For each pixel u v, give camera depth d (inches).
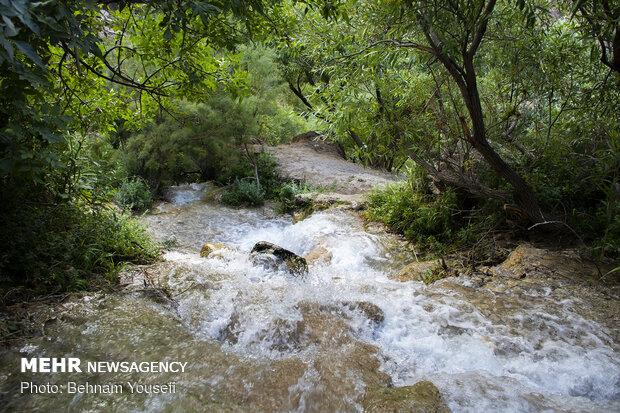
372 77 217.5
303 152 524.7
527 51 219.9
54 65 156.3
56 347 119.6
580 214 211.3
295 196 369.7
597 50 179.3
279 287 172.4
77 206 187.5
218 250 221.9
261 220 345.7
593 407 103.3
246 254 216.1
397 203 291.3
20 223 152.3
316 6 152.9
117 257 197.2
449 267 202.1
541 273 179.0
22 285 145.3
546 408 102.8
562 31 226.8
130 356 118.6
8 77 99.3
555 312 148.5
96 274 172.7
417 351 133.6
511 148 253.3
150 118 213.6
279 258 202.8
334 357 124.2
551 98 235.0
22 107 105.0
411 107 232.8
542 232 220.4
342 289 173.6
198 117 385.1
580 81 229.8
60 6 91.0
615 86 207.5
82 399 98.5
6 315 130.1
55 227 174.6
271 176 435.2
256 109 435.2
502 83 246.4
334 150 580.7
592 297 157.8
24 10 71.8
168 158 378.9
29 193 164.1
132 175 380.8
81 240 176.4
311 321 145.5
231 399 102.9
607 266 179.9
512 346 130.4
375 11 181.0
